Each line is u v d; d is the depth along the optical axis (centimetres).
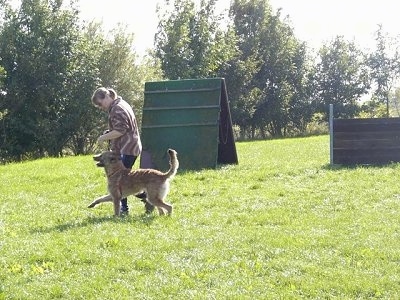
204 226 1032
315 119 7162
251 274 743
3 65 4372
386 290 676
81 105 4572
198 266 781
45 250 867
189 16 5978
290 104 6975
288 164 2000
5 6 4478
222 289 690
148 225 1041
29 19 4475
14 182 1758
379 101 7394
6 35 4384
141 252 850
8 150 4403
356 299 653
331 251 839
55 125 4506
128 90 5106
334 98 7181
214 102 2000
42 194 1506
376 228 979
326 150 2819
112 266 787
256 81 6756
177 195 1390
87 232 990
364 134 1936
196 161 1936
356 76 7262
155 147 1972
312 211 1156
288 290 683
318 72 7194
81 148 4775
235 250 852
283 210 1165
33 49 4409
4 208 1305
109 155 1141
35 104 4512
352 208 1179
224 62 6303
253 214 1134
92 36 5044
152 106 2027
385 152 1930
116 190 1137
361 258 800
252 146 3547
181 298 666
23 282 734
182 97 2022
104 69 5038
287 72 6900
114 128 1152
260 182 1594
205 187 1502
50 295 688
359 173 1692
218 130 1967
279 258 805
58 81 4475
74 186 1623
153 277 740
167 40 5941
